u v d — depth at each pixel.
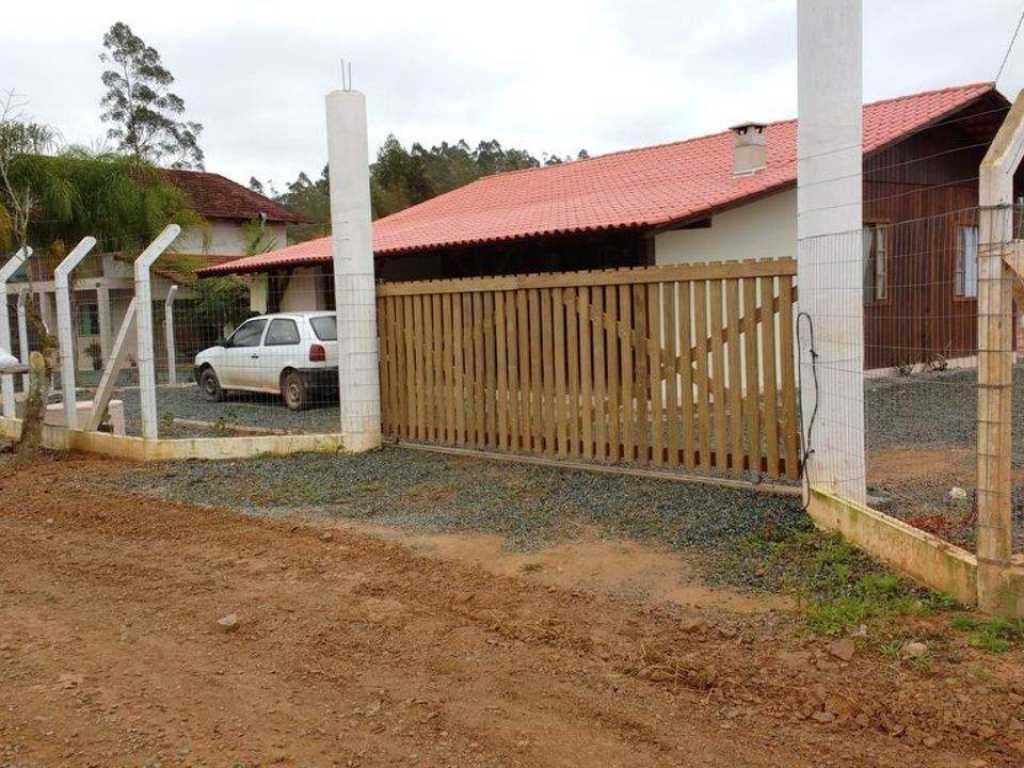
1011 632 4.45
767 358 7.27
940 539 5.26
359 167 10.27
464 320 9.77
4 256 21.83
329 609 5.39
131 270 24.02
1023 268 4.38
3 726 4.00
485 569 6.03
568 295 8.72
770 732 3.74
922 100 16.09
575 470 8.72
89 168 23.31
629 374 8.28
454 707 4.08
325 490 8.56
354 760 3.65
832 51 6.31
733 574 5.64
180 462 10.23
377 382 10.60
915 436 10.09
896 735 3.67
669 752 3.63
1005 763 3.43
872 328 14.97
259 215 31.64
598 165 21.22
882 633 4.59
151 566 6.38
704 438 7.79
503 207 19.45
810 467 6.57
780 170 14.27
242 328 16.58
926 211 15.83
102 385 11.37
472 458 9.65
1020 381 13.73
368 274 10.42
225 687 4.37
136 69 39.91
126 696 4.29
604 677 4.33
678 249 14.05
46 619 5.38
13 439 12.22
